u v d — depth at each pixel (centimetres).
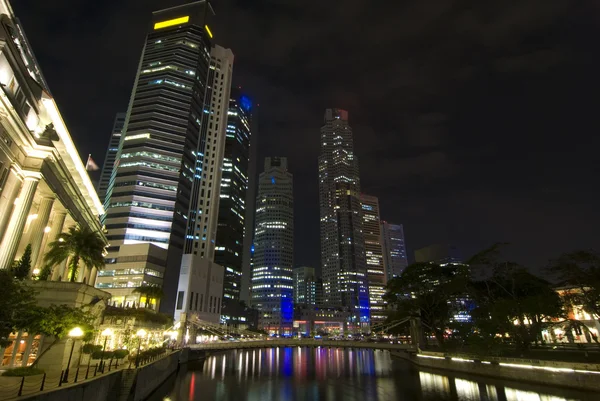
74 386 2322
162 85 15162
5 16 3816
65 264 5725
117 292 11719
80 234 4575
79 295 3716
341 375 6638
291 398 4550
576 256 5453
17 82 3928
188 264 14125
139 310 6838
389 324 10969
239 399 4428
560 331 7994
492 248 6719
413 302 8519
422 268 8225
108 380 3108
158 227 13212
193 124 15525
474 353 5816
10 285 2383
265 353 13412
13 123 3631
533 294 6656
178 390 4909
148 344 5941
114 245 12619
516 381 4900
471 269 7019
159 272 12544
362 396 4656
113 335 5488
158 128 14412
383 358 10594
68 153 5606
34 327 2789
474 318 7662
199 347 9625
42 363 3444
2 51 3616
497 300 6650
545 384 4488
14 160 3831
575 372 4147
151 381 4322
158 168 13900
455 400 4191
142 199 13300
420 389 5000
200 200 18138
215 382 5734
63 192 4919
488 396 4269
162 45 16462
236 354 12756
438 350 7881
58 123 4941
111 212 13100
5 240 3691
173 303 13150
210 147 19175
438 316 8306
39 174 4028
